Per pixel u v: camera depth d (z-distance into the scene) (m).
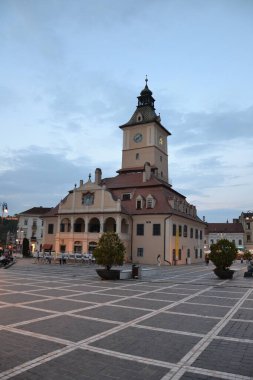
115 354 7.24
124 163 68.19
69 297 15.16
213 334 9.12
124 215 51.97
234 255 27.41
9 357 6.92
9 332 8.80
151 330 9.40
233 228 109.25
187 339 8.57
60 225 55.72
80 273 29.08
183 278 27.06
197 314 11.89
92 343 7.99
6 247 69.75
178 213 53.75
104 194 52.44
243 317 11.47
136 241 52.62
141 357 7.09
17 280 22.17
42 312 11.48
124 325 9.90
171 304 13.94
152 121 66.00
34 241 97.12
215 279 26.61
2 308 12.06
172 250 51.50
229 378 6.07
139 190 56.59
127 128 69.00
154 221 51.75
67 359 6.86
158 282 23.38
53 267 36.47
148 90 70.31
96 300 14.50
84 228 54.88
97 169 60.38
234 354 7.39
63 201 56.06
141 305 13.51
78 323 9.98
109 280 23.80
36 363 6.61
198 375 6.17
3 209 54.78
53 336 8.50
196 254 64.25
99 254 24.47
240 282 24.22
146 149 66.31
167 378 6.00
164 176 69.56
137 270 25.73
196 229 65.25
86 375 6.07
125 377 6.01
